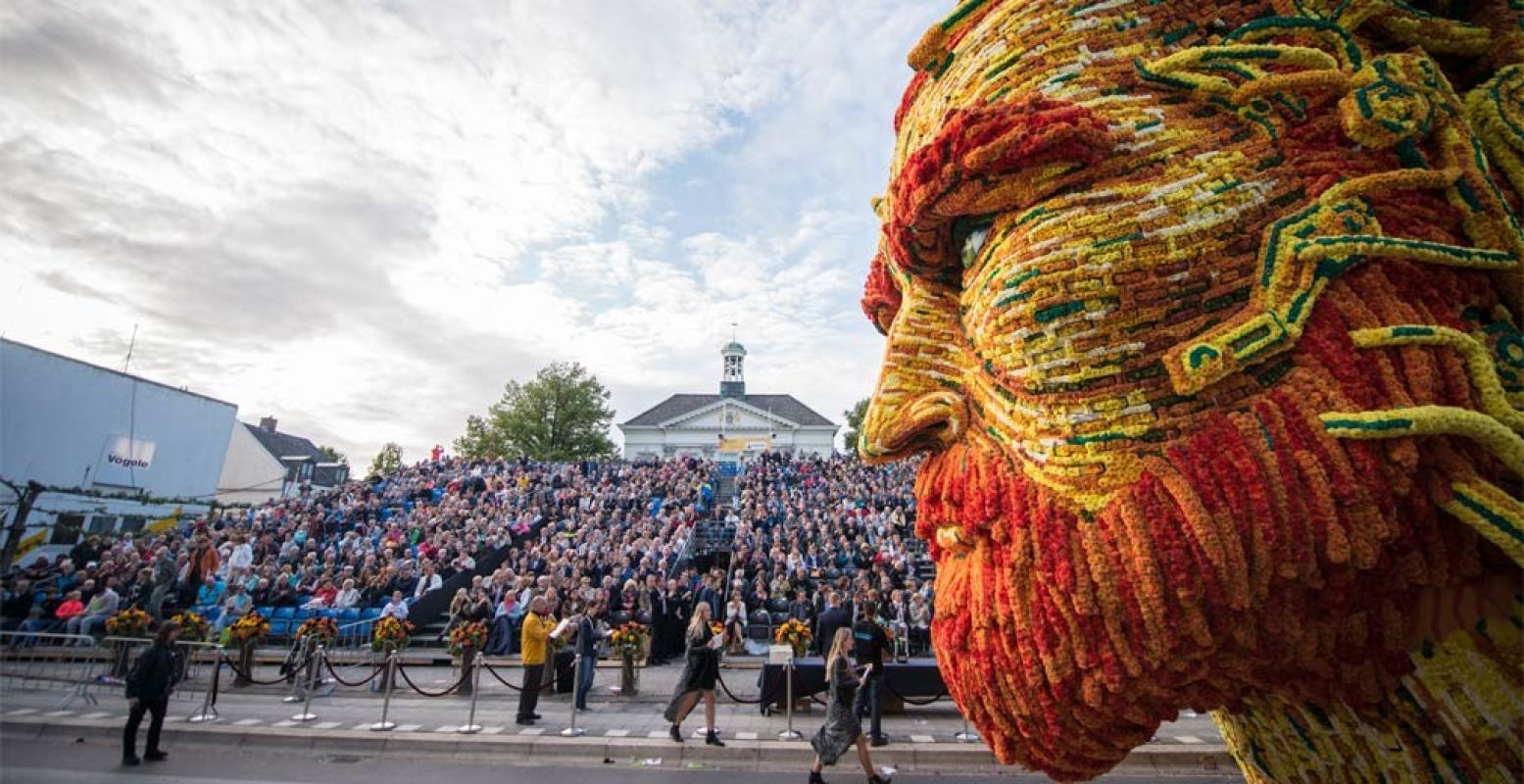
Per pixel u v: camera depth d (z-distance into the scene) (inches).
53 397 735.7
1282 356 47.4
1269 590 44.9
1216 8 58.2
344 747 333.4
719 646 339.0
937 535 60.8
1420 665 47.0
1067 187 52.2
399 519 885.8
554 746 327.6
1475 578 46.1
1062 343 49.8
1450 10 61.2
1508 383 46.4
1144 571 44.7
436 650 555.8
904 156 70.4
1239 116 52.7
